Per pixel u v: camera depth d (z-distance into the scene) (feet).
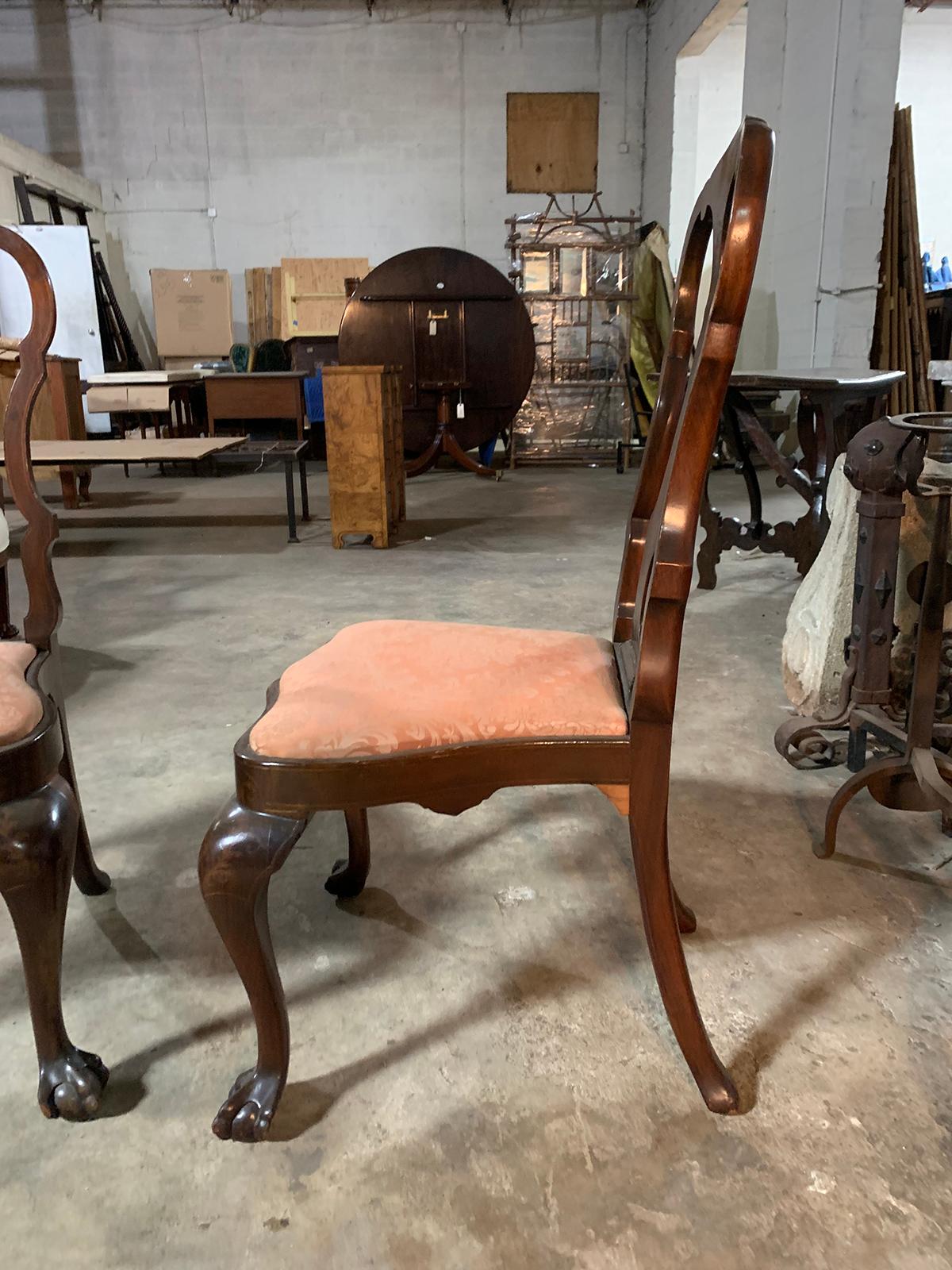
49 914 3.27
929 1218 3.02
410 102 27.45
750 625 9.69
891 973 4.23
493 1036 3.88
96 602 11.08
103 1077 3.60
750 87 20.45
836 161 17.31
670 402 3.92
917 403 18.98
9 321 23.43
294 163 27.73
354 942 4.54
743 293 2.70
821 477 10.18
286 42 26.94
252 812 3.14
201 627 9.96
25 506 4.11
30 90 27.02
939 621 4.79
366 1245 2.96
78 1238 3.00
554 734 3.22
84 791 6.20
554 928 4.64
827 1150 3.28
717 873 5.07
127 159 27.58
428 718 3.19
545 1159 3.26
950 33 26.58
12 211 22.72
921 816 5.69
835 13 16.94
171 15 26.66
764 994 4.10
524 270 22.88
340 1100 3.55
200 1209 3.10
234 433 24.52
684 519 2.97
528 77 27.45
